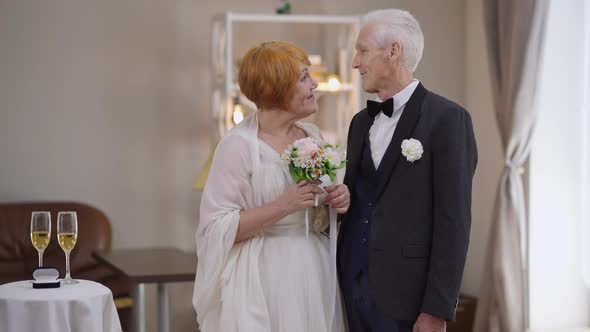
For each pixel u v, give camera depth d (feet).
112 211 19.30
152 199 19.51
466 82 20.75
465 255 8.86
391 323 9.23
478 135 20.11
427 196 9.09
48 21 18.92
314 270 9.64
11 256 17.85
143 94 19.42
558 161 17.47
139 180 19.44
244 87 9.73
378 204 9.32
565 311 17.53
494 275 16.94
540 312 17.44
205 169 16.28
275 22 19.93
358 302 9.55
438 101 9.30
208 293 9.53
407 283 9.05
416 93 9.42
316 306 9.56
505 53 17.04
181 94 19.58
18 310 10.63
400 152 9.24
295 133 10.09
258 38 19.83
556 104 17.39
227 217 9.37
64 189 19.06
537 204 17.47
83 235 18.28
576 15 17.26
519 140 16.84
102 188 19.25
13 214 18.10
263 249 9.65
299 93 9.59
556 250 17.52
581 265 17.53
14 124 18.79
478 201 19.92
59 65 18.99
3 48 18.69
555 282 17.49
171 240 19.61
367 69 9.53
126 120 19.35
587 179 17.48
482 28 20.12
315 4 20.24
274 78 9.48
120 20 19.25
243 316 9.33
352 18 18.51
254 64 9.59
